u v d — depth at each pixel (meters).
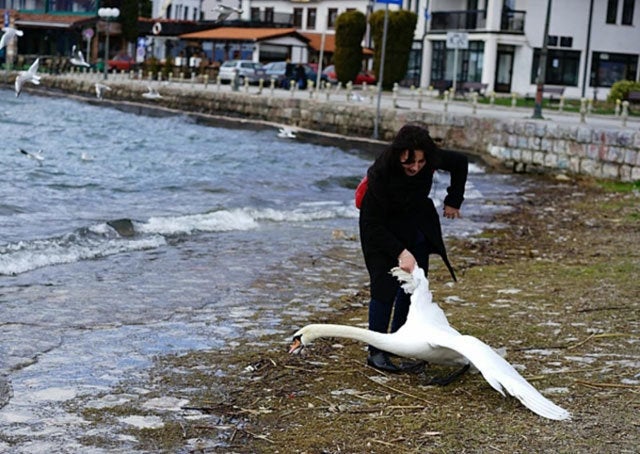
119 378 7.02
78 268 11.13
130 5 73.31
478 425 6.03
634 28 59.62
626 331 8.46
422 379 7.05
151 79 57.91
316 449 5.67
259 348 7.95
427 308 6.69
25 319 8.64
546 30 32.69
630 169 25.09
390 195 6.87
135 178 21.25
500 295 10.06
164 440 5.83
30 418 6.14
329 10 75.62
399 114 34.94
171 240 13.38
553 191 23.38
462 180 6.99
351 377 7.11
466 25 59.22
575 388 6.77
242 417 6.25
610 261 12.45
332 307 9.71
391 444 5.72
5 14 69.19
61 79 59.34
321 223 15.86
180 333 8.38
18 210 15.37
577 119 35.16
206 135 37.25
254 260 12.16
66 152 27.52
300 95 46.12
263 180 21.88
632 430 5.92
